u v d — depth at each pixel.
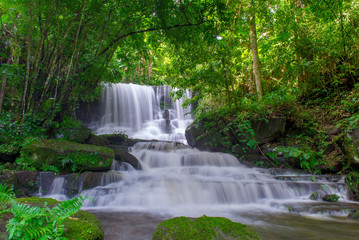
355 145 5.12
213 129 8.44
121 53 8.52
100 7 6.71
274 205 4.23
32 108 6.52
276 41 8.43
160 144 9.15
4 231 1.76
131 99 15.03
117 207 4.22
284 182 4.91
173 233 2.15
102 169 5.40
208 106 10.99
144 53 8.70
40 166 4.92
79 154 5.21
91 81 7.66
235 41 8.73
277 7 8.32
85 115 12.17
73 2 6.32
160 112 15.96
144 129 14.37
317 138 6.62
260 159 6.98
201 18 6.58
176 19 6.88
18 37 6.89
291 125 7.45
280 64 8.66
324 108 7.37
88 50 6.80
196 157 7.61
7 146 5.16
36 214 1.56
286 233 2.91
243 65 9.59
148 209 4.10
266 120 6.90
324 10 6.93
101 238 2.16
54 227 1.69
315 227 3.13
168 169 6.86
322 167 5.82
